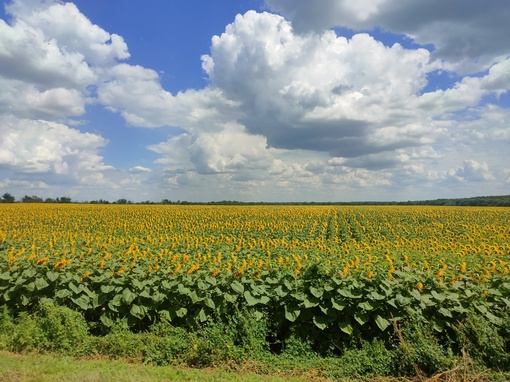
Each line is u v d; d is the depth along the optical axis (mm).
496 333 6375
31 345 6906
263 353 6746
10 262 8820
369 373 6156
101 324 7793
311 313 7180
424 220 32000
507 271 8141
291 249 13594
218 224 26188
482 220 31484
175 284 7691
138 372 5996
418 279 7242
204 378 5895
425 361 6082
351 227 26375
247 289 7656
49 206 46406
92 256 10211
